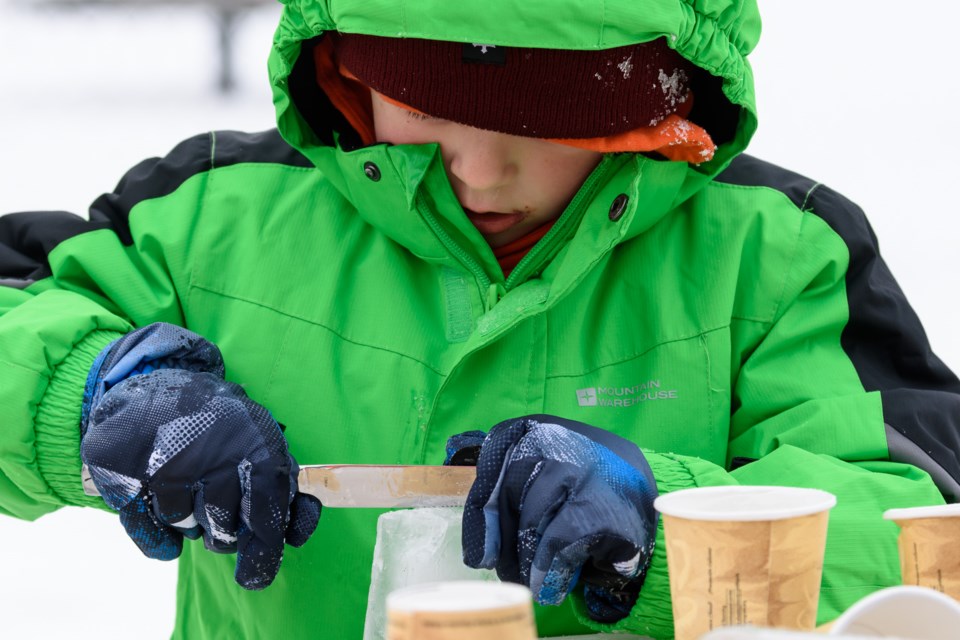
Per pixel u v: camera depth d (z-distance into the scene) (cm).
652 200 273
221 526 218
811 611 176
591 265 262
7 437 249
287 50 269
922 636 147
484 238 277
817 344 287
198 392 225
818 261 290
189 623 294
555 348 277
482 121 245
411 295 284
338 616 270
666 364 278
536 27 234
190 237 295
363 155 266
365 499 227
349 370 279
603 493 201
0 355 253
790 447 262
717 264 288
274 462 220
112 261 291
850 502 244
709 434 276
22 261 297
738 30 260
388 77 249
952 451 270
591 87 245
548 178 262
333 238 292
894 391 276
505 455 210
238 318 286
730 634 126
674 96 261
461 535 229
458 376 274
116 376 246
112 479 219
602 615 222
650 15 239
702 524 173
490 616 133
